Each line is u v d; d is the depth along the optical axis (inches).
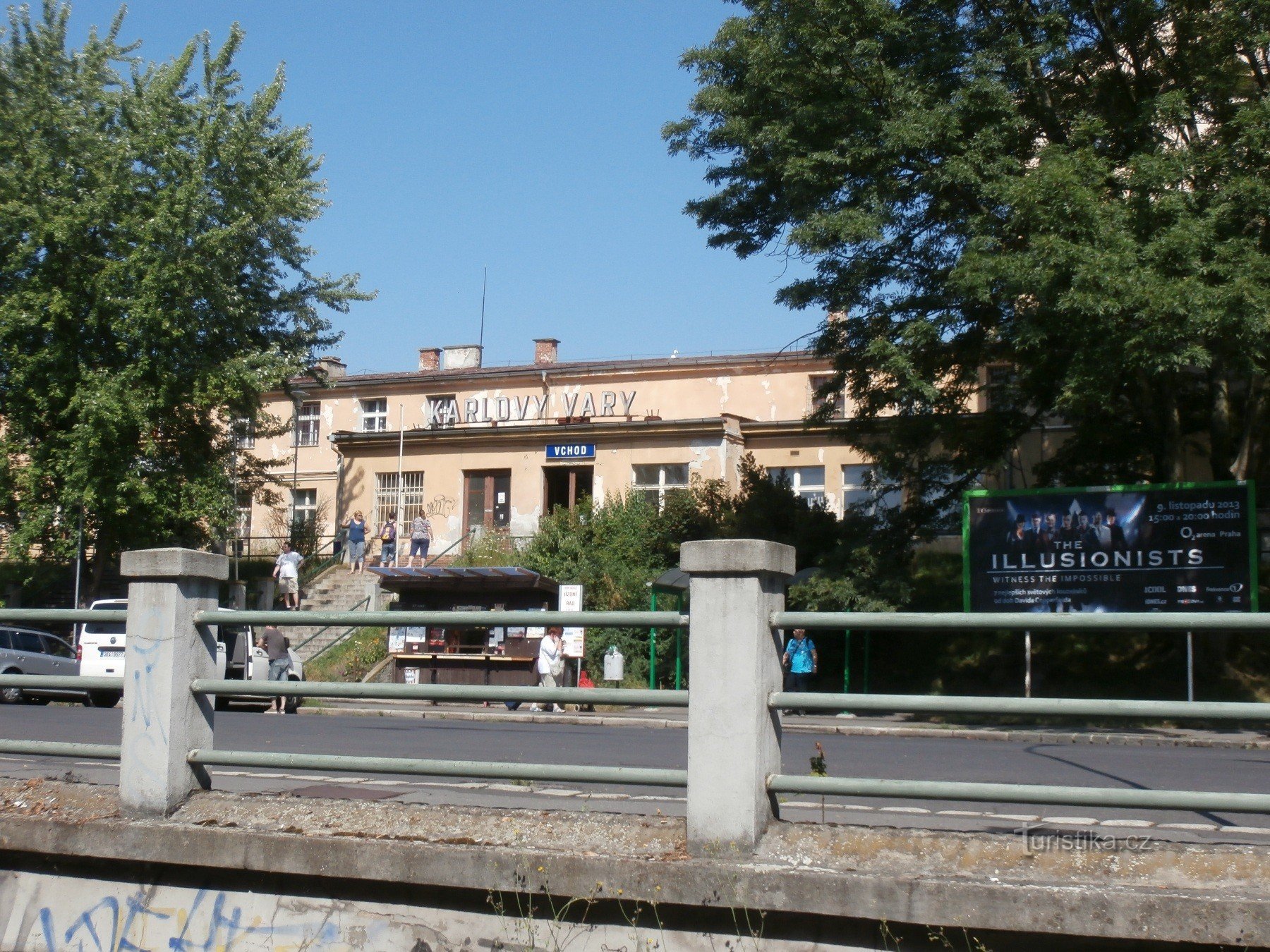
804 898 189.6
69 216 1137.4
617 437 1482.5
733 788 202.7
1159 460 959.0
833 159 833.5
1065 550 862.5
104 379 1164.5
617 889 199.9
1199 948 174.6
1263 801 173.9
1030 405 996.6
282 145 1267.2
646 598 1206.9
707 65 933.8
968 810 347.9
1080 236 738.8
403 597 1051.3
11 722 614.5
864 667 1003.9
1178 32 810.8
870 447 958.4
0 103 1157.7
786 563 213.8
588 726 780.0
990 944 183.0
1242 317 679.7
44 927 240.2
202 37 1213.7
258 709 918.4
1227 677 890.7
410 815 229.6
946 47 850.8
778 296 917.2
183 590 245.3
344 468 1633.9
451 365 1952.5
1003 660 1015.6
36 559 1230.3
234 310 1216.8
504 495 1552.7
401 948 215.8
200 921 229.5
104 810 246.8
